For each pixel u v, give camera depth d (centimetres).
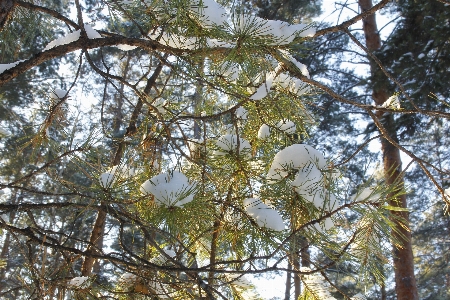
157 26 155
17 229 142
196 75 154
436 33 441
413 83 461
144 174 161
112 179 141
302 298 167
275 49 151
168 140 158
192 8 147
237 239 157
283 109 171
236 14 149
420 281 1030
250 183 166
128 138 167
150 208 149
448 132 710
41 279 142
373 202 142
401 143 534
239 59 148
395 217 142
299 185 146
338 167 152
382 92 514
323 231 148
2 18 149
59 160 145
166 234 138
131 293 150
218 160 168
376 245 145
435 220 970
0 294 148
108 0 158
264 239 148
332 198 147
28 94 489
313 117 181
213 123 181
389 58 488
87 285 151
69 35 157
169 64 150
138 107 169
